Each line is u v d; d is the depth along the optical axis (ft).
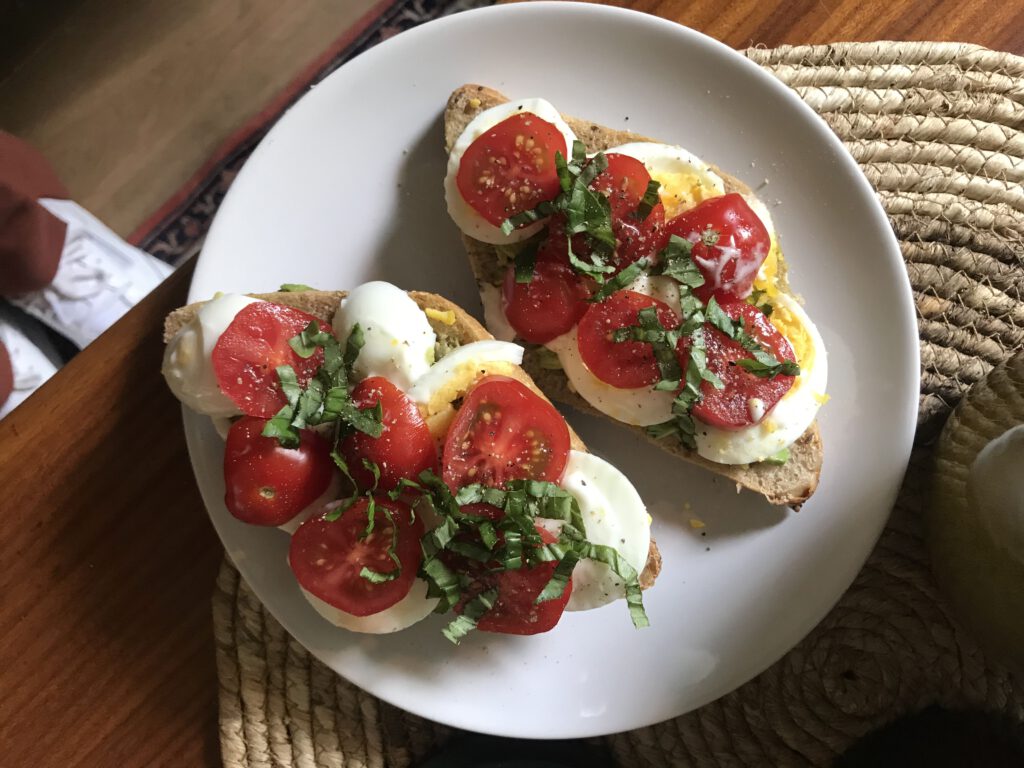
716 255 0.94
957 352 1.07
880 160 1.09
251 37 1.60
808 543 1.04
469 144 1.01
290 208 1.08
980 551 0.86
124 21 1.61
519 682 1.03
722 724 1.06
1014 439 0.81
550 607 0.92
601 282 0.96
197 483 1.04
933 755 0.93
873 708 1.02
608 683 1.03
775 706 1.05
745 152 1.07
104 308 1.48
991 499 0.82
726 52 1.04
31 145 1.60
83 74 1.61
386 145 1.09
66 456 1.07
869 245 1.03
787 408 0.99
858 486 1.03
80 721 1.07
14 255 1.41
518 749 1.09
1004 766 0.91
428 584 0.91
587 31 1.06
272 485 0.88
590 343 0.96
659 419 0.98
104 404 1.07
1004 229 1.07
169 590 1.08
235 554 1.00
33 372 1.45
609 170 0.96
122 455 1.07
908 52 1.08
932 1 1.09
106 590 1.07
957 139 1.08
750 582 1.04
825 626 1.05
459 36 1.06
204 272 1.05
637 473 1.08
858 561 1.01
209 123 1.60
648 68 1.07
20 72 1.62
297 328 0.92
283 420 0.87
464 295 1.10
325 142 1.08
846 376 1.04
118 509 1.07
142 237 1.58
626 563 0.91
